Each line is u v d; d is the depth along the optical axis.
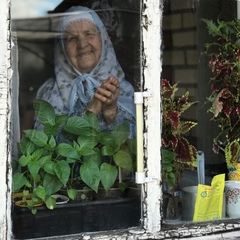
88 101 3.19
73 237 2.55
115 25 3.22
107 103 2.95
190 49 4.11
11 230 2.41
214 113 3.15
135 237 2.62
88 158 2.73
